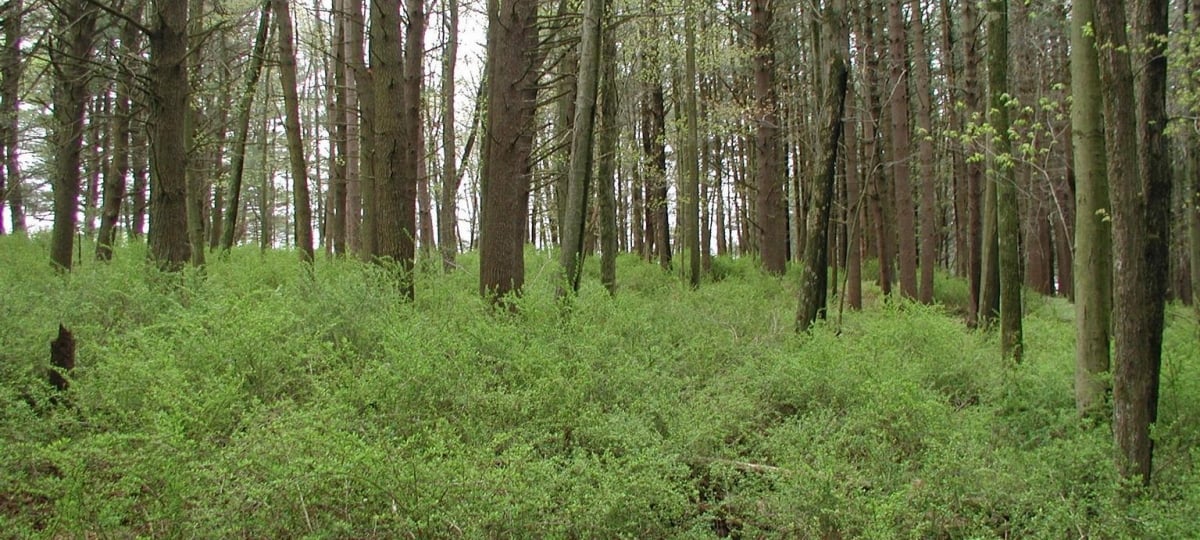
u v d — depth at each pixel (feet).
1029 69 49.93
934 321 25.17
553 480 11.52
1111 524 11.89
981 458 13.99
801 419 16.60
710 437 14.78
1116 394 13.76
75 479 9.71
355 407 13.71
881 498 12.31
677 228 77.56
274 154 78.74
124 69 22.95
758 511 12.89
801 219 73.56
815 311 27.43
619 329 21.27
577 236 25.89
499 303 23.62
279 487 10.01
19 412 12.25
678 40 51.49
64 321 17.25
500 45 24.16
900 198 48.73
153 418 11.03
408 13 29.19
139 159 48.67
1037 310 47.85
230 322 15.29
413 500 10.37
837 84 27.43
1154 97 13.30
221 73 49.32
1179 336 26.40
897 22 47.57
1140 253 13.37
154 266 21.63
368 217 36.37
